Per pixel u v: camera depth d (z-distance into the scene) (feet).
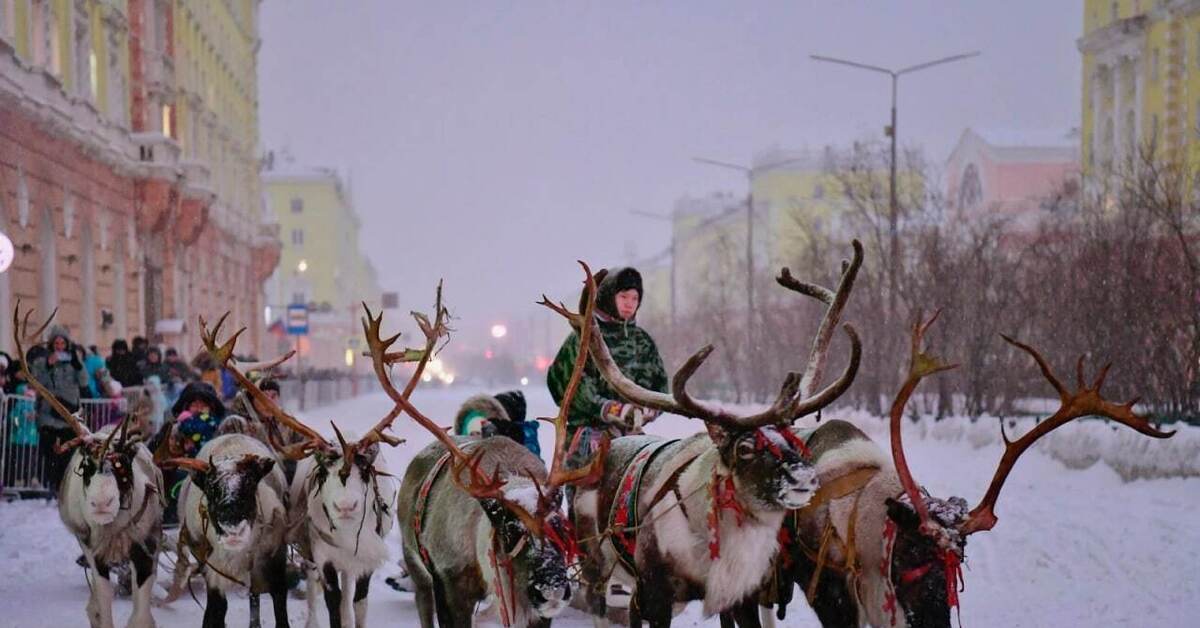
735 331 141.49
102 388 59.26
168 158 125.90
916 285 82.74
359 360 359.25
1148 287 60.39
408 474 28.53
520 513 23.65
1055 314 69.15
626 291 29.50
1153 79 143.23
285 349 219.82
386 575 40.27
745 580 22.68
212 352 28.55
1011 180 206.18
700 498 23.36
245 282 202.08
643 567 24.27
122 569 36.45
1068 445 55.16
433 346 26.40
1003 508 46.80
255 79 216.33
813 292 25.93
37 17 93.81
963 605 33.22
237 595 36.99
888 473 23.58
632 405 28.66
